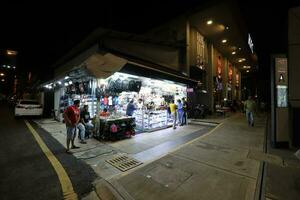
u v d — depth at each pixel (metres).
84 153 5.79
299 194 3.34
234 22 15.34
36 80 23.89
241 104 23.47
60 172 4.33
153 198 3.27
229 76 27.67
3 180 3.90
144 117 9.78
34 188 3.61
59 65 17.73
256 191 3.45
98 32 10.31
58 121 12.61
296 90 2.71
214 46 21.19
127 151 6.06
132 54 11.77
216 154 5.59
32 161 5.01
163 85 12.27
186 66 14.68
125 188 3.62
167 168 4.52
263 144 6.82
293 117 5.54
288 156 5.47
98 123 7.59
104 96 8.57
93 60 7.22
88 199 3.34
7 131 8.88
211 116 16.58
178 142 7.32
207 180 3.90
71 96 11.25
